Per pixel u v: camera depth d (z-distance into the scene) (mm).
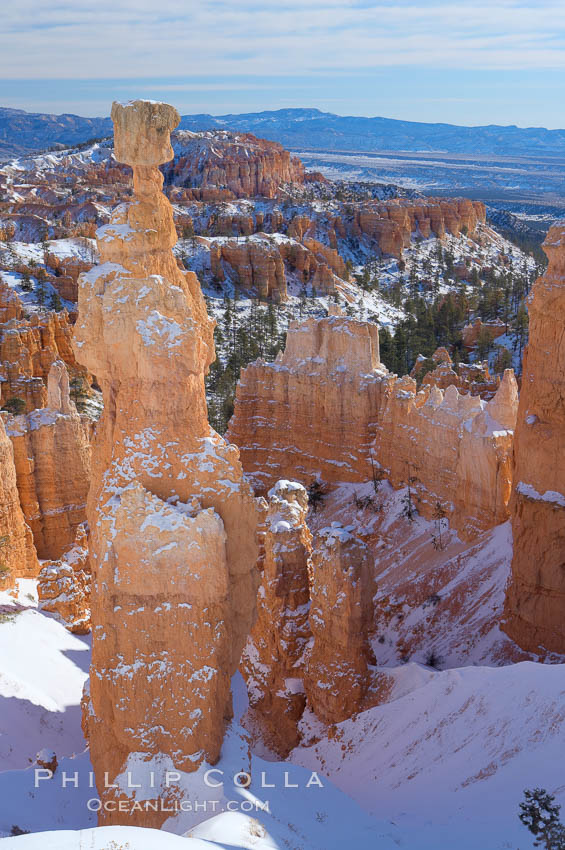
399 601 41188
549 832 20469
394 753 26609
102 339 18859
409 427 52062
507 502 41094
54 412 49844
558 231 31297
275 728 32062
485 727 25359
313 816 20578
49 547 49156
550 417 32438
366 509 52969
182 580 18484
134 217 19125
